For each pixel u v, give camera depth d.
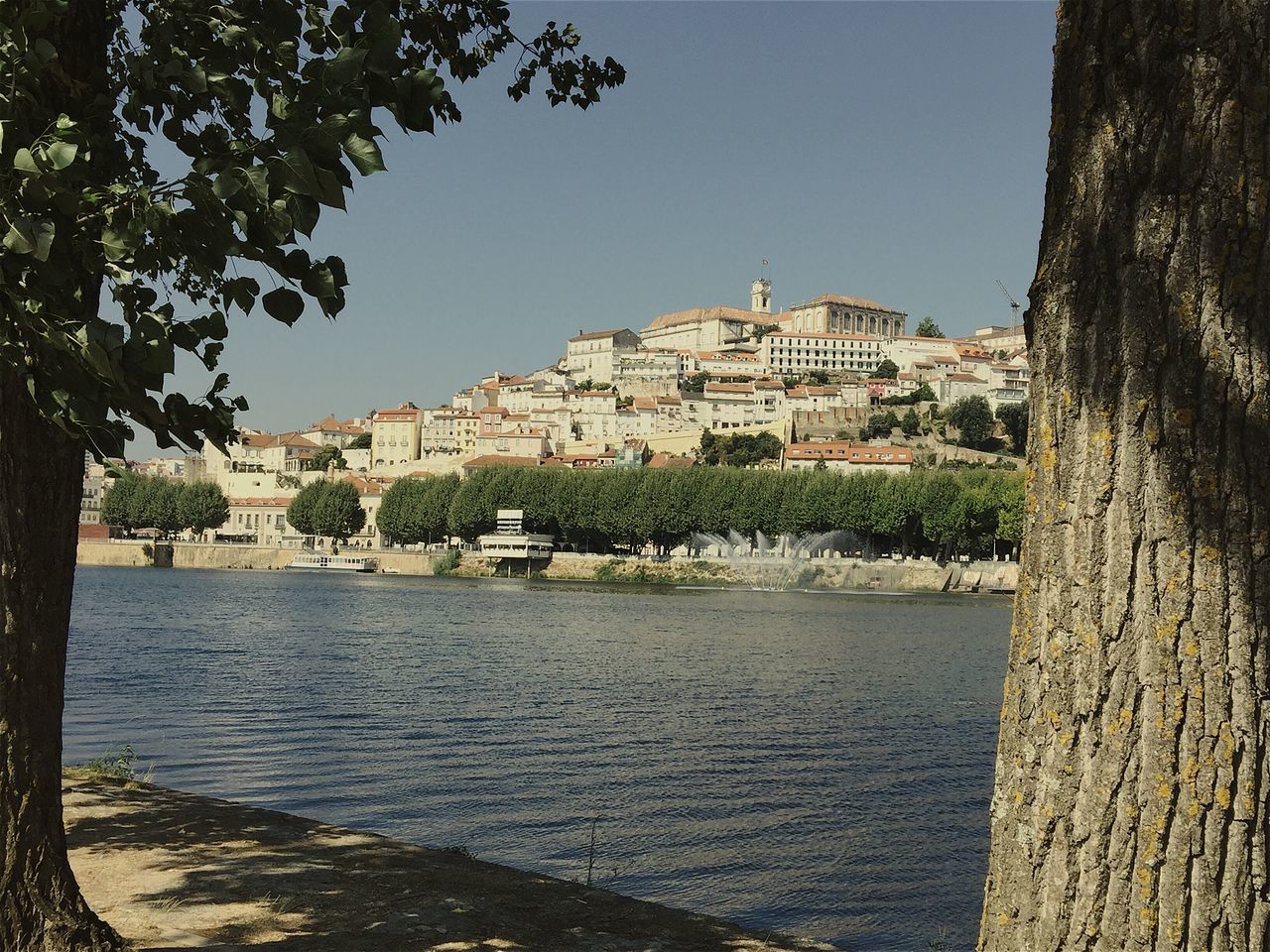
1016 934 5.30
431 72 6.01
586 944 10.45
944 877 20.02
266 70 6.41
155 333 5.99
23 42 6.06
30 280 6.04
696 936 11.09
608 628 84.06
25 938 8.10
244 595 121.31
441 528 184.50
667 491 161.88
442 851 14.23
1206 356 5.00
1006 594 143.62
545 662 58.59
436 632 77.75
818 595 140.25
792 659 62.53
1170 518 4.98
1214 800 4.83
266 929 10.18
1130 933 4.95
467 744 32.94
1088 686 5.12
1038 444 5.48
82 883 11.55
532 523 173.88
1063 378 5.34
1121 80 5.21
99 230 6.30
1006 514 146.00
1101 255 5.23
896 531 151.00
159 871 12.17
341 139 5.52
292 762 29.17
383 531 192.25
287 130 5.57
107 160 7.11
